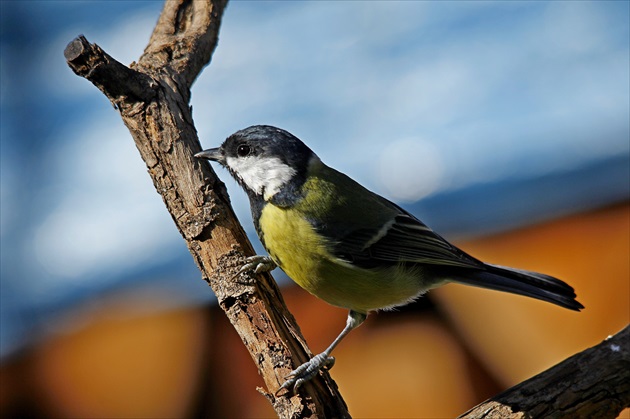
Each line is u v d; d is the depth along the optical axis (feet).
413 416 32.63
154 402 34.86
